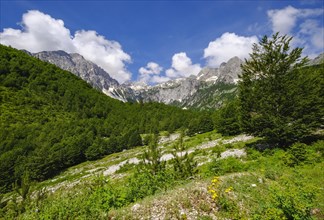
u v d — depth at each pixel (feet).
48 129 290.76
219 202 36.37
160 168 56.29
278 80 81.10
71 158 244.63
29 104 374.22
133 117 453.99
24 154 217.36
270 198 37.11
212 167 61.11
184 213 33.96
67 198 37.19
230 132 165.89
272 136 82.58
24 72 463.42
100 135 322.55
